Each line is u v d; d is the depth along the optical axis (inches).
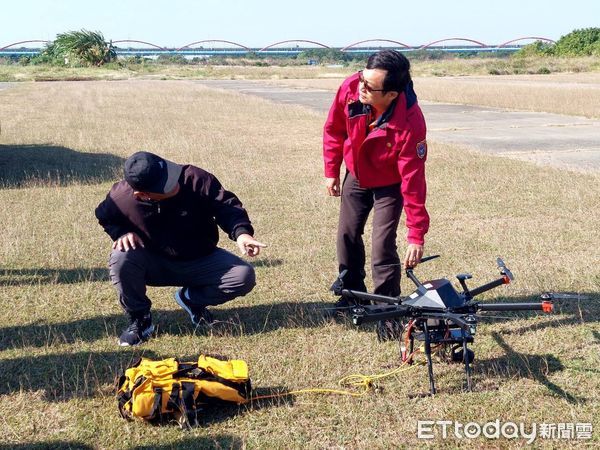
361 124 177.6
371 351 180.5
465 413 149.6
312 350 181.6
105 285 233.0
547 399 155.5
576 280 232.2
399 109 170.4
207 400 147.8
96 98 1058.1
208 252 187.5
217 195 178.4
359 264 203.2
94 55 2245.3
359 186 193.5
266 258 262.1
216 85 1517.0
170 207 177.3
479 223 310.5
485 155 497.0
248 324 199.5
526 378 164.6
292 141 583.5
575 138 612.7
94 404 153.9
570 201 350.0
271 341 187.0
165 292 225.1
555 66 2127.2
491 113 864.9
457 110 908.6
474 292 163.5
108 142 563.2
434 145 550.0
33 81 1696.6
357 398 156.2
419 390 159.6
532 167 446.3
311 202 352.2
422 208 170.9
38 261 257.4
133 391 142.5
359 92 169.8
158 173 168.4
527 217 320.2
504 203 348.2
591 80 1599.4
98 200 355.9
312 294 223.9
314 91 1320.1
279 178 418.0
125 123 706.2
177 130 650.8
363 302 203.0
